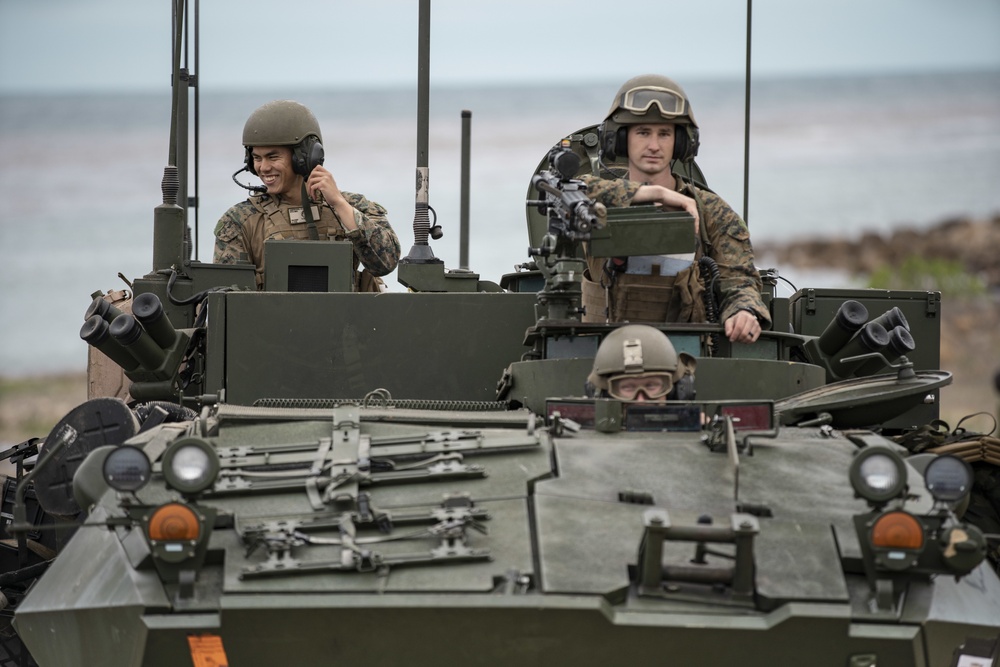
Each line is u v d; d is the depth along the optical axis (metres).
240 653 14.05
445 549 14.23
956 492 13.93
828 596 13.84
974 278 88.88
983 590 15.13
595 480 15.48
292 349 21.77
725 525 13.96
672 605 13.80
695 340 19.59
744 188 30.17
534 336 19.66
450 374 21.89
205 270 24.72
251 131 25.56
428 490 15.40
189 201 30.14
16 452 24.03
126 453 14.06
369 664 14.09
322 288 23.34
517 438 16.27
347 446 16.23
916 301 27.36
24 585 23.52
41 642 15.64
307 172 25.66
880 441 16.77
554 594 13.66
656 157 20.92
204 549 14.05
